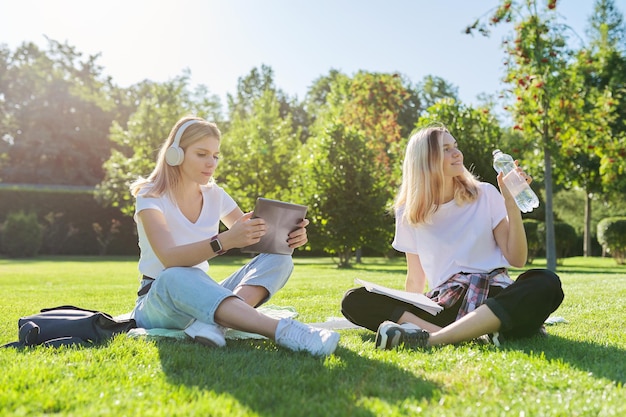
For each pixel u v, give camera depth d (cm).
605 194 2270
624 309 429
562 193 2645
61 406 165
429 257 306
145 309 278
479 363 219
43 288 789
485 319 259
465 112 1537
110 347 244
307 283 815
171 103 2620
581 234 2666
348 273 1202
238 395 174
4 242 2453
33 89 4094
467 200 298
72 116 4069
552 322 348
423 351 247
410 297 280
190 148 286
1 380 189
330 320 341
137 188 292
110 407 163
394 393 179
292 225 275
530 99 1307
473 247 295
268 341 271
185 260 262
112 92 4272
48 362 218
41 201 2823
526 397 175
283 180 2411
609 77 2188
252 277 283
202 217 302
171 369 209
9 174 3894
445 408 165
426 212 301
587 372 204
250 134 2503
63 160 4034
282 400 172
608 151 1384
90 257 2578
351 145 1656
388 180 1878
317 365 216
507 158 303
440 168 299
